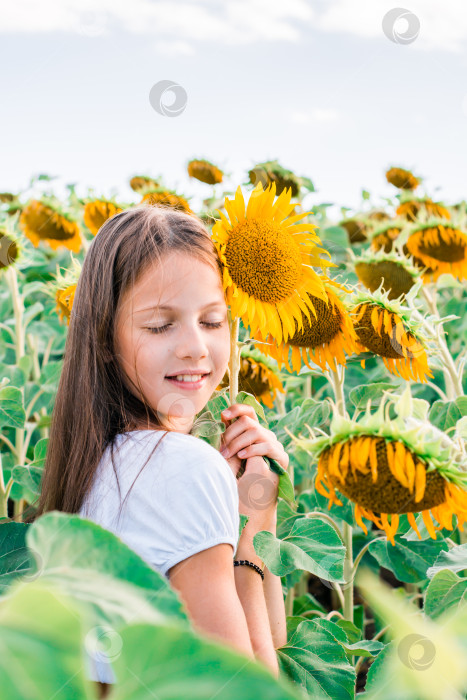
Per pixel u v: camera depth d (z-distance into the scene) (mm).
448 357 1387
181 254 978
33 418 2504
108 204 1866
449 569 898
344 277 1708
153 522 859
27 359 2188
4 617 171
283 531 1328
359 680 1644
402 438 816
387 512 847
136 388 1020
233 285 1043
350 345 1231
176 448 912
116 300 1003
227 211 1057
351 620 1493
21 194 2291
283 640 1163
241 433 1175
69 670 164
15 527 987
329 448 863
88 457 1007
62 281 1510
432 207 1975
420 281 1304
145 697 161
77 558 230
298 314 1108
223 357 1049
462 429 953
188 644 166
